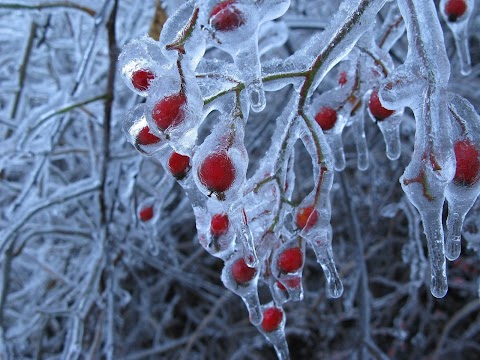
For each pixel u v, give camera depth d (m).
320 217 0.15
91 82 0.37
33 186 0.35
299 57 0.15
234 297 0.52
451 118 0.12
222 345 0.61
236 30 0.11
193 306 0.60
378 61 0.17
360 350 0.35
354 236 0.36
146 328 0.57
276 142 0.16
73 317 0.35
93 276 0.35
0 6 0.26
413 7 0.12
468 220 0.21
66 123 0.33
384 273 0.56
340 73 0.18
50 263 0.45
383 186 0.50
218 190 0.12
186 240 0.56
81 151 0.36
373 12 0.14
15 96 0.35
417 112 0.12
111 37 0.27
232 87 0.13
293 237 0.16
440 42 0.12
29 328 0.39
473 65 0.49
